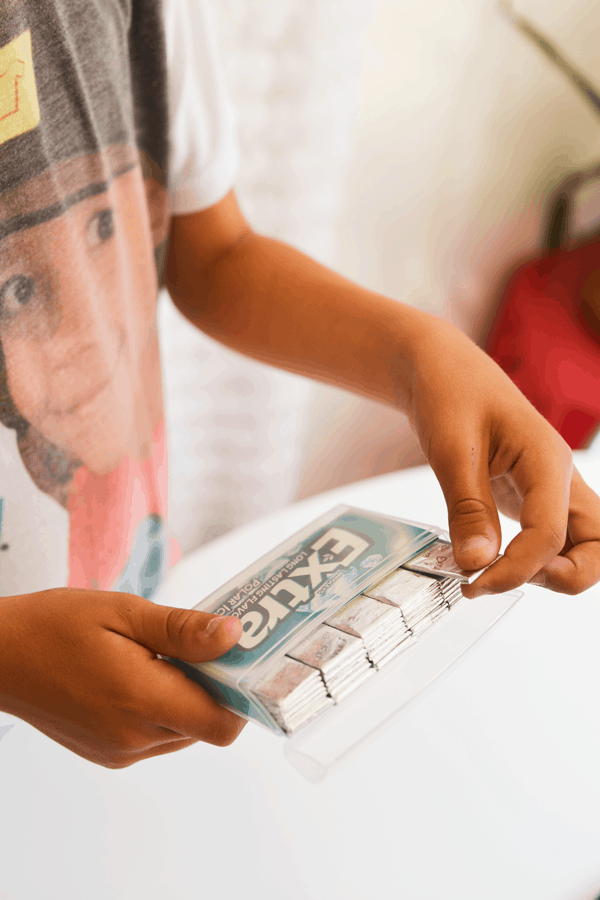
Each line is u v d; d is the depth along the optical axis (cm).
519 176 115
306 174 101
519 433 36
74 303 47
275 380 114
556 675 47
